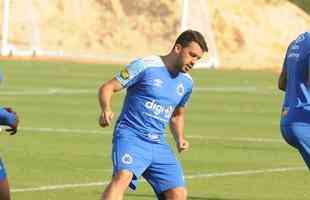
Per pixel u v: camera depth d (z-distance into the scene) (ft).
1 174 78.23
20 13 453.17
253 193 117.80
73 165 136.15
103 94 83.82
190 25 434.71
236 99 258.98
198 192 117.19
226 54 491.72
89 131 176.65
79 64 390.83
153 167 85.15
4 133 168.66
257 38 505.66
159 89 84.94
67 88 271.28
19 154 145.59
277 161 146.10
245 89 294.46
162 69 85.35
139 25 492.13
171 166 85.35
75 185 120.06
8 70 333.42
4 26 410.52
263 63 486.79
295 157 150.92
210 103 244.01
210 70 387.75
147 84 84.94
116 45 480.64
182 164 140.05
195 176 129.70
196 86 296.30
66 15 482.69
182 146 88.69
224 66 437.58
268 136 178.91
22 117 196.44
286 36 514.27
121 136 84.99
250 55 493.36
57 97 244.01
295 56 90.89
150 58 85.61
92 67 372.99
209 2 508.53
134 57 467.93
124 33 487.20
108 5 494.18
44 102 230.27
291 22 524.52
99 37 481.05
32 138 164.45
